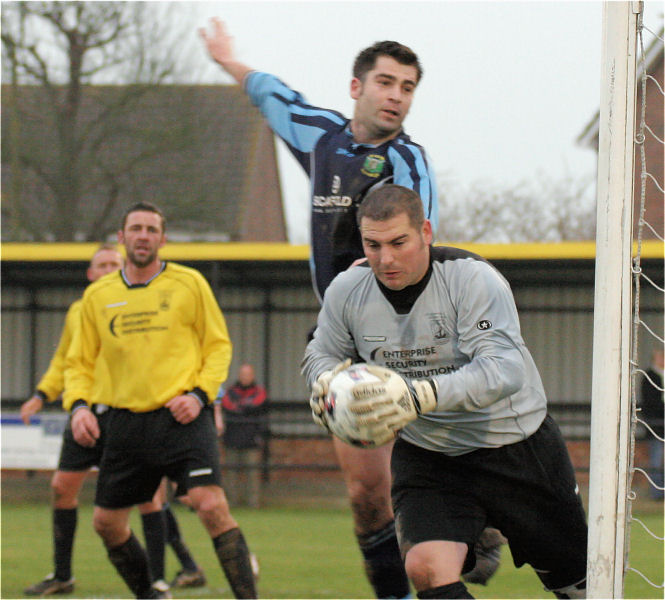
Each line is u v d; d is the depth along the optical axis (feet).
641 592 78.07
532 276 198.80
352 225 54.24
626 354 41.01
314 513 154.92
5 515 149.38
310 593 79.00
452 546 42.91
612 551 40.75
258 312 217.77
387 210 39.17
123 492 66.85
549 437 45.65
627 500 41.60
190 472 63.98
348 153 54.08
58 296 217.97
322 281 56.08
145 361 65.10
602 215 41.14
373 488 54.80
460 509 44.50
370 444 38.75
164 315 65.62
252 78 58.90
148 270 66.90
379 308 42.75
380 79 52.24
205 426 65.05
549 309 211.82
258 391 170.91
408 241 39.45
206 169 295.48
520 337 42.04
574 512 45.98
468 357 42.60
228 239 281.95
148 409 65.05
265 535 121.90
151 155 261.44
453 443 44.75
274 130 57.82
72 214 264.11
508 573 89.56
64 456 77.66
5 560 100.58
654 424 166.40
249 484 167.32
